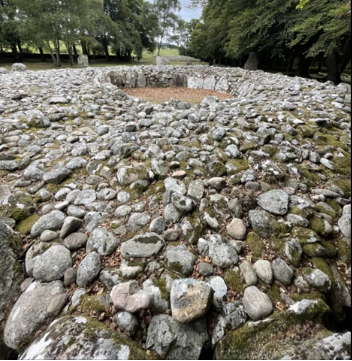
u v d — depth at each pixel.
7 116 3.52
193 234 1.53
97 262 1.34
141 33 24.22
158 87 8.81
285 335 1.00
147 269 1.32
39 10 13.32
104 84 5.50
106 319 1.08
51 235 1.52
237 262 1.35
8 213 1.69
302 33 7.00
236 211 1.66
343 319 1.18
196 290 1.11
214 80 8.37
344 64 8.79
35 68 13.65
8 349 1.10
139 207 1.78
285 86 5.48
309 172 2.08
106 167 2.25
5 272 1.29
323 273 1.26
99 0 17.30
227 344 1.01
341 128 2.96
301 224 1.53
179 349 0.99
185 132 2.91
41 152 2.62
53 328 1.01
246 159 2.24
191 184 1.92
